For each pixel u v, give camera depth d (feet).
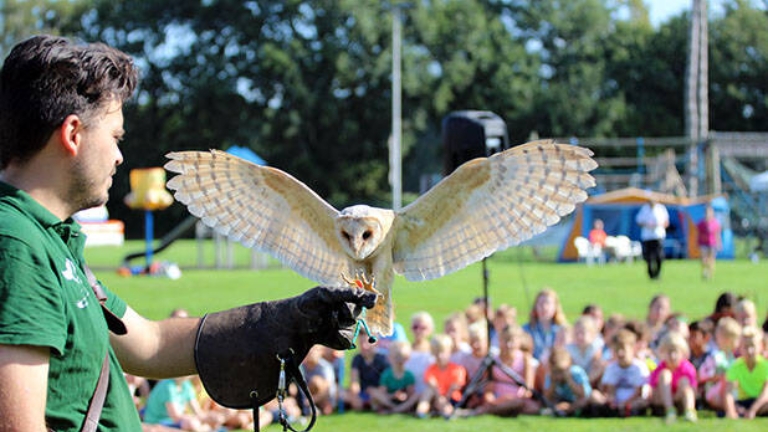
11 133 6.90
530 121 167.63
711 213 63.21
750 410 23.35
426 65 164.25
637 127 169.68
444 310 44.09
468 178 9.99
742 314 26.00
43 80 6.84
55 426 6.75
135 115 166.61
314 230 10.30
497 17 176.55
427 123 175.42
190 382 22.70
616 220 86.12
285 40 164.66
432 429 22.56
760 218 96.37
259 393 8.29
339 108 162.81
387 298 10.31
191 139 164.66
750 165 142.20
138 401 23.81
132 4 169.37
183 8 166.50
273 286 59.72
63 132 6.89
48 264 6.62
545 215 9.99
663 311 28.94
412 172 177.99
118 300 8.38
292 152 165.37
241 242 10.25
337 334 8.09
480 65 167.12
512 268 75.10
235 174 10.05
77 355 6.80
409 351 25.09
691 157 105.29
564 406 24.08
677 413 23.53
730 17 177.37
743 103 177.68
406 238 10.36
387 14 162.91
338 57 157.99
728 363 24.26
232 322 8.32
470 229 10.25
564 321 28.09
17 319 6.33
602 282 59.93
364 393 25.46
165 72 166.81
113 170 7.29
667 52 177.99
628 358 23.98
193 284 61.31
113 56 7.24
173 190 10.00
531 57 172.24
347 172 166.91
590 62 177.47
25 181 7.00
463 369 24.98
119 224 121.39
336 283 10.33
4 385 6.26
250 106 165.07
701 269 71.36
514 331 24.99
